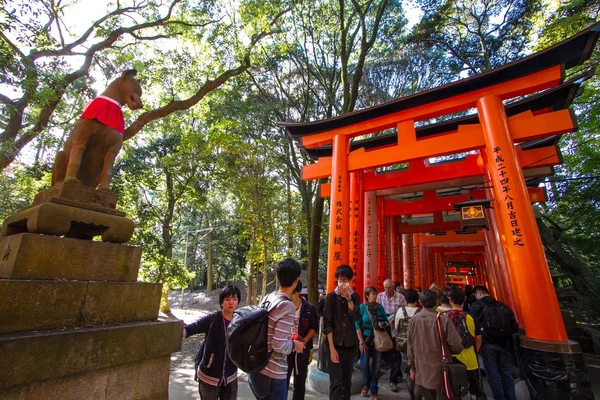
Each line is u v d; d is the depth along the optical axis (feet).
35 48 22.31
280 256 39.78
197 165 48.08
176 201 55.72
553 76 18.83
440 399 11.28
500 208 18.19
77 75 27.71
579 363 14.26
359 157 24.86
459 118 26.84
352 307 14.25
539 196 31.17
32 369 6.59
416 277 54.03
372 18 46.96
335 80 50.88
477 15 45.52
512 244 17.15
